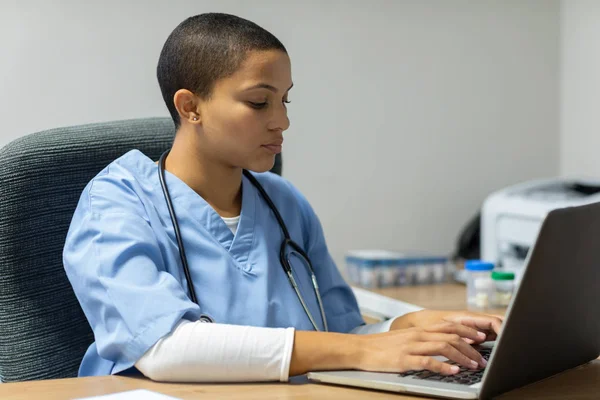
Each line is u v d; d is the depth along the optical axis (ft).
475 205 8.41
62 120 6.70
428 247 8.21
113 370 3.34
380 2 7.80
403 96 7.98
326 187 7.72
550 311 2.89
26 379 3.96
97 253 3.43
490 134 8.44
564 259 2.81
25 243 4.00
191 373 3.11
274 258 4.04
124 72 6.86
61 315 4.09
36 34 6.57
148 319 3.20
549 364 3.15
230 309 3.71
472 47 8.28
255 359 3.10
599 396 2.98
